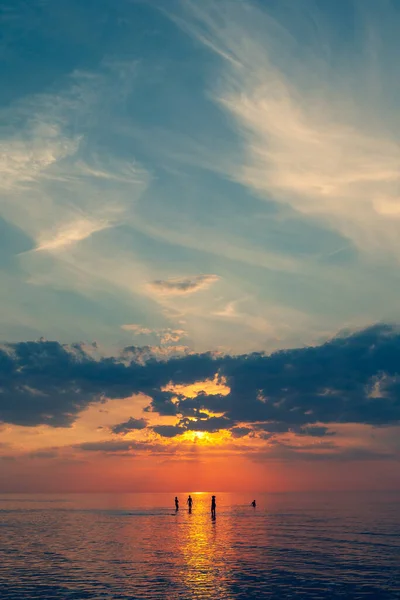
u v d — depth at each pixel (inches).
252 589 1238.9
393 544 2135.8
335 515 4320.9
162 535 2512.3
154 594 1184.8
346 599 1138.0
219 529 2866.6
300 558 1732.3
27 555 1811.0
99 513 4687.5
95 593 1194.0
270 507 6186.0
